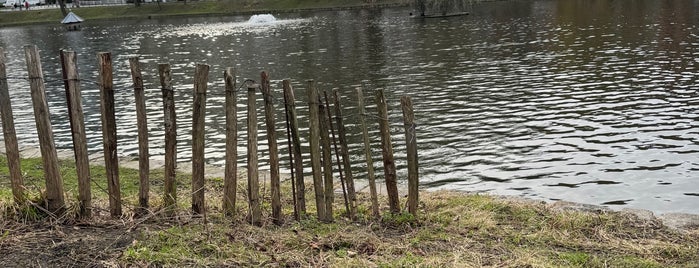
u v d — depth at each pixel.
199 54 35.94
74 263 4.85
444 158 11.77
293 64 28.48
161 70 5.74
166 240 5.24
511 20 45.44
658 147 11.82
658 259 5.27
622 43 28.44
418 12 57.47
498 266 5.03
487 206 6.74
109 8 88.19
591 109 15.41
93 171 9.06
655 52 24.89
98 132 15.52
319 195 6.09
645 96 16.59
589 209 6.68
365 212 6.53
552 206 6.82
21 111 18.91
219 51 36.88
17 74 31.45
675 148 11.70
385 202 7.08
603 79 19.61
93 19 81.31
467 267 4.97
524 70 22.39
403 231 5.95
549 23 41.41
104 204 6.40
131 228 5.50
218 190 7.64
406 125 6.05
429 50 30.48
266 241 5.42
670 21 37.31
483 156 11.80
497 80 20.58
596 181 10.09
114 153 5.78
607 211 6.56
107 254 4.99
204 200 6.44
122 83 25.28
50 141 5.65
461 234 5.86
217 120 15.90
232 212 6.02
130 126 15.80
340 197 7.54
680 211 8.66
